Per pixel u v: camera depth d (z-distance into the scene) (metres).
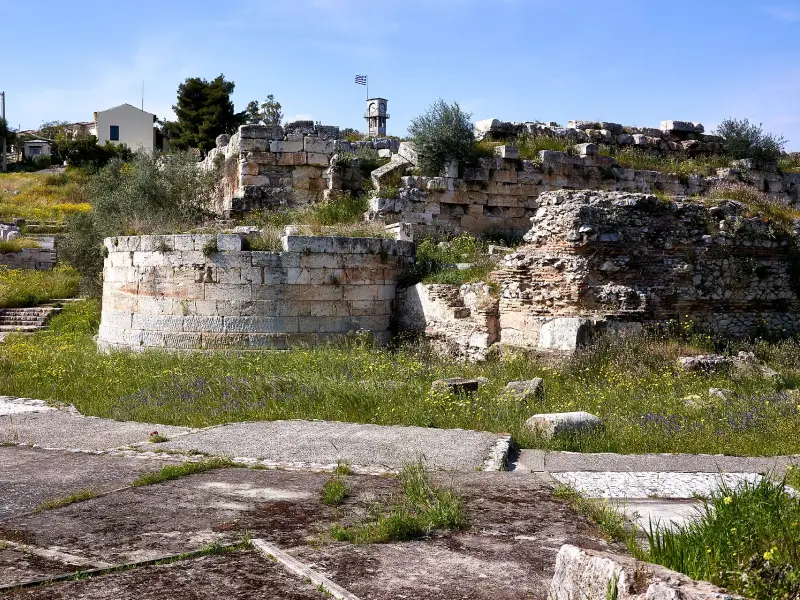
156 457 10.18
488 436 11.11
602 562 4.78
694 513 7.86
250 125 27.12
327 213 25.27
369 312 20.84
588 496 8.39
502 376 15.98
